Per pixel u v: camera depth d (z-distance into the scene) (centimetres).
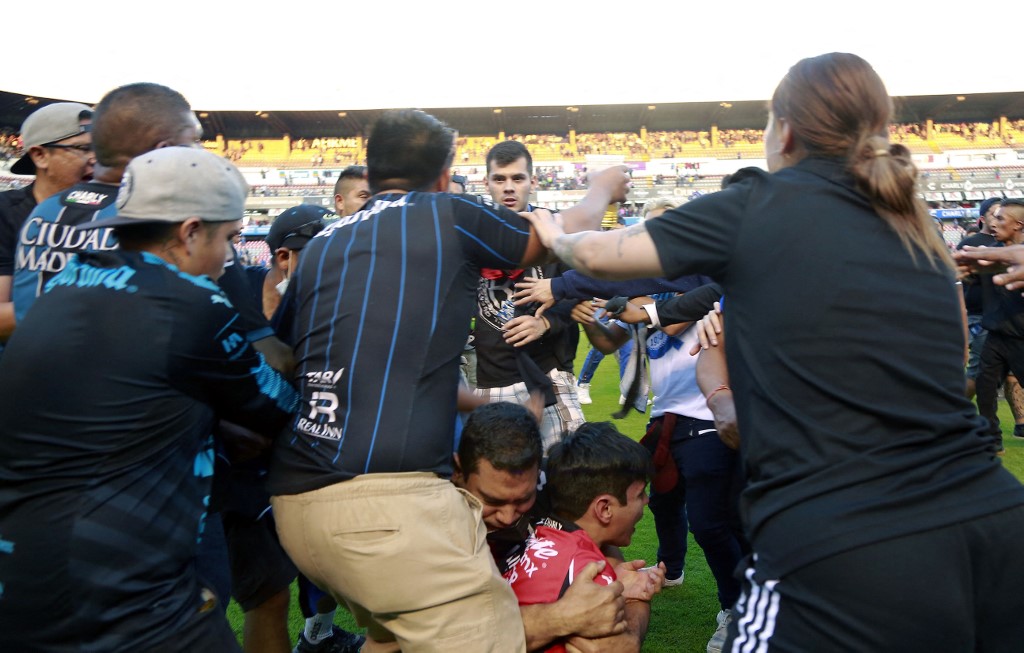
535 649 203
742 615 158
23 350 172
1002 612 145
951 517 142
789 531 148
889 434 149
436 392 187
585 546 222
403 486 177
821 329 153
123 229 185
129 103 227
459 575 177
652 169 3716
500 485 213
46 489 167
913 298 155
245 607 274
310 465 183
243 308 213
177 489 181
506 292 313
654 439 341
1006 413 796
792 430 154
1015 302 561
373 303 185
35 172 300
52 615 164
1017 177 3456
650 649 316
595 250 175
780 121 179
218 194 188
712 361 247
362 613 195
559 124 4178
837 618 141
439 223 194
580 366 1218
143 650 169
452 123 4141
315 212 305
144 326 174
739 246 162
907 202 158
